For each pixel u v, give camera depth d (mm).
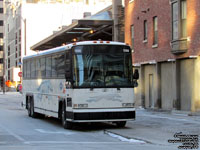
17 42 88938
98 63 15422
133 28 29000
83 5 80938
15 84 90812
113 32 32969
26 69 23359
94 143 12219
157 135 13891
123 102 15508
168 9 23375
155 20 25578
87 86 15141
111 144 12031
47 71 18750
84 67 15234
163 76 24672
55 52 17453
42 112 19672
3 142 12305
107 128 16297
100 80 15320
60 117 16906
